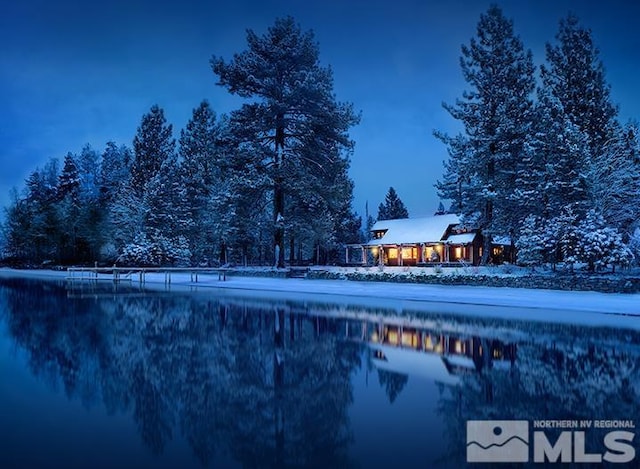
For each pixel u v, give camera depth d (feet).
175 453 14.65
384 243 164.04
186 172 179.11
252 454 14.56
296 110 119.85
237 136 121.29
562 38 102.58
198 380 23.53
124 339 35.76
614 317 46.52
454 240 148.77
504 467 13.55
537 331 38.45
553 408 19.11
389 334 37.42
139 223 169.58
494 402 19.90
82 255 211.20
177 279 122.21
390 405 19.54
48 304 62.59
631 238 84.07
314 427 17.02
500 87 106.63
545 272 87.66
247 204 121.08
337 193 120.37
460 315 48.65
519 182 99.19
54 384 22.75
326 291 79.00
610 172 89.61
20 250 239.50
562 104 101.35
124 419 17.80
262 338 35.96
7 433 16.29
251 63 117.50
